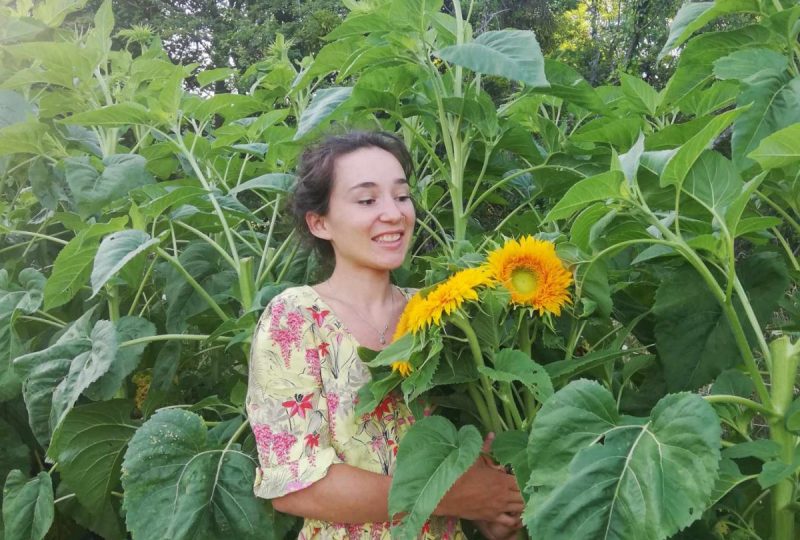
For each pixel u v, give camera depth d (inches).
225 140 105.0
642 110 91.7
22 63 121.1
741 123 59.6
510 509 61.1
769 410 53.0
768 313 68.1
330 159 66.7
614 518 43.5
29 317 96.9
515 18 426.9
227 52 519.8
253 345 65.9
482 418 62.2
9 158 109.6
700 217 63.6
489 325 57.1
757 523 67.4
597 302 61.4
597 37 443.2
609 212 59.1
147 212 85.2
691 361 67.7
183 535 66.6
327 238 70.9
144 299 111.9
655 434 45.9
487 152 87.3
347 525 62.6
